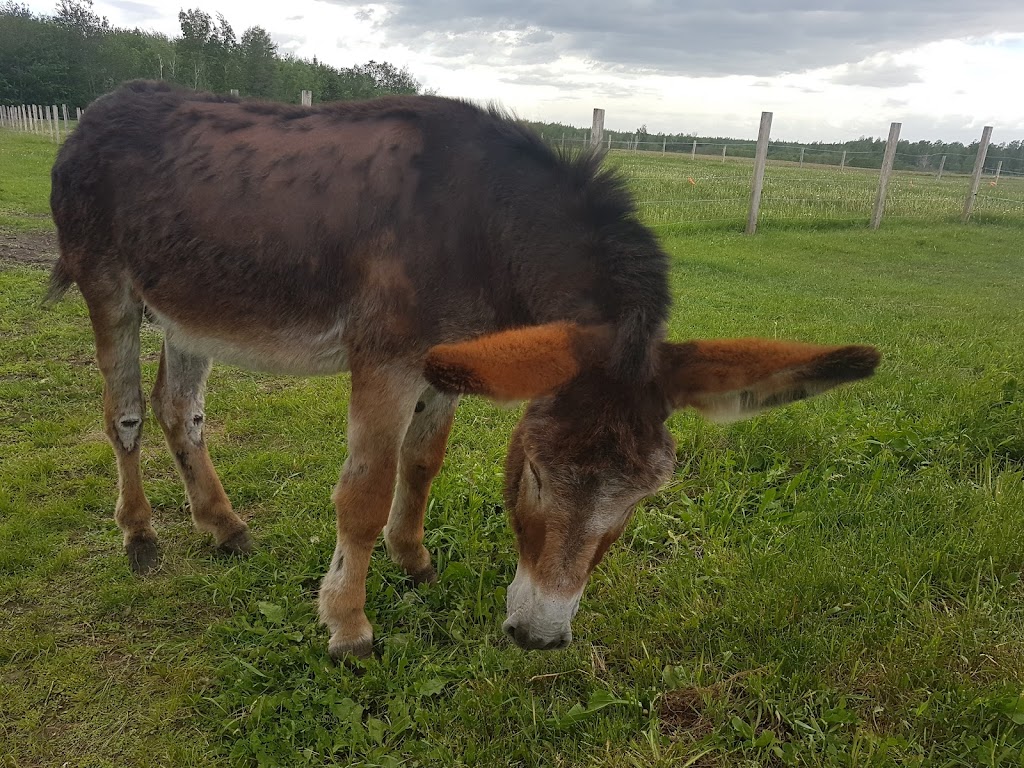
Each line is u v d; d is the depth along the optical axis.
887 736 2.36
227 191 2.98
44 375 5.49
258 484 4.19
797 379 2.07
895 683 2.61
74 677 2.77
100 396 5.21
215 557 3.59
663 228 13.71
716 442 4.48
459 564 3.29
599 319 2.37
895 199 19.75
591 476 1.99
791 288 9.44
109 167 3.22
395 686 2.71
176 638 3.01
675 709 2.63
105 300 3.43
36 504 3.88
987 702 2.45
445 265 2.70
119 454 3.50
